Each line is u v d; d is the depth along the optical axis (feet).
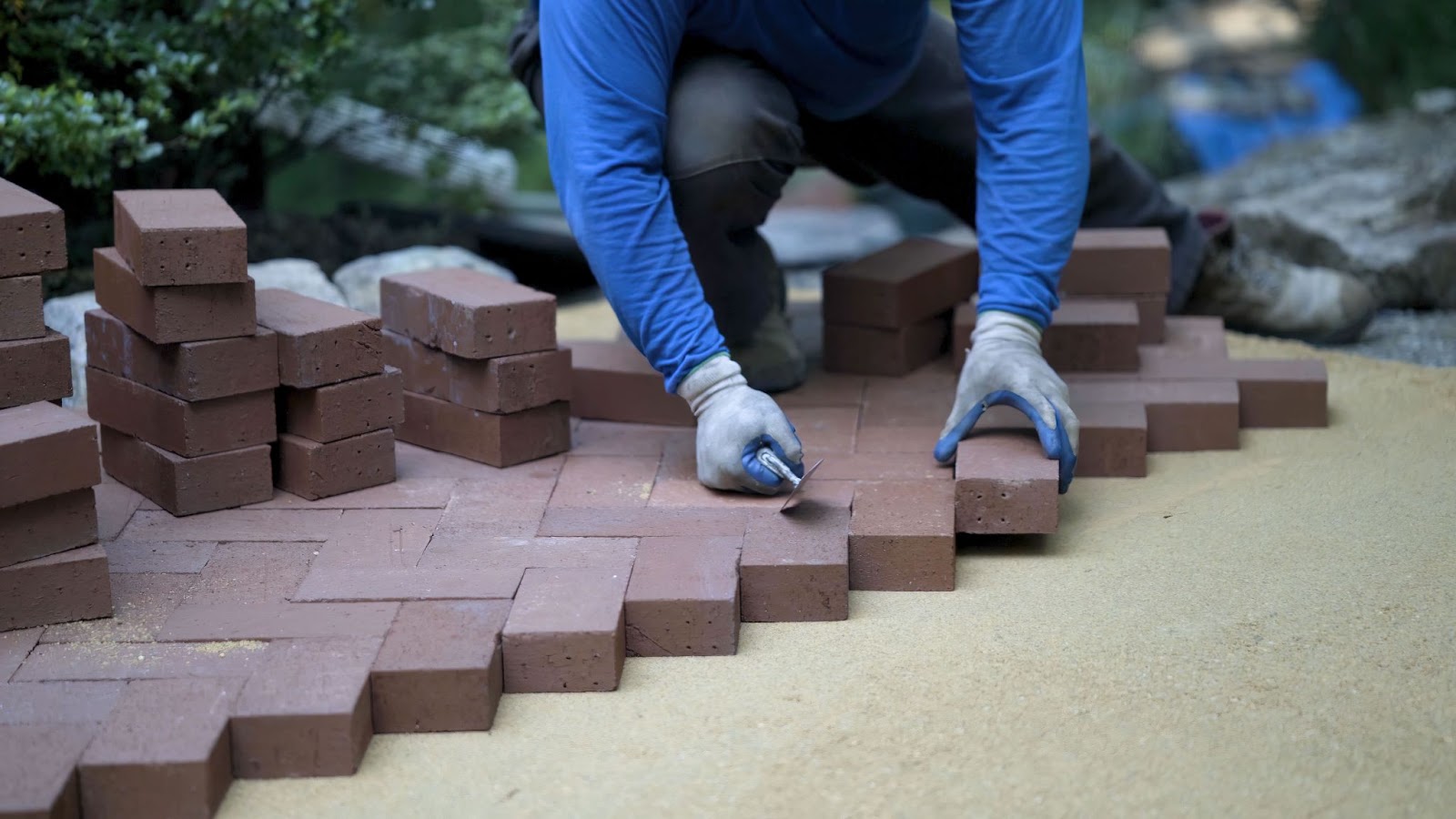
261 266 14.01
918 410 11.29
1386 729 7.11
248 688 7.13
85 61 14.15
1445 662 7.73
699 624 7.99
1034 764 6.88
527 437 10.28
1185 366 11.92
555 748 7.14
